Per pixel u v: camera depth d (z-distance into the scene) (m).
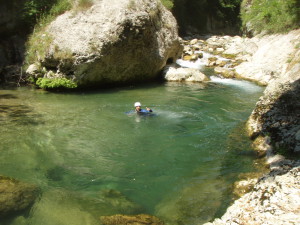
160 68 13.25
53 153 5.63
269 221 2.74
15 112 8.05
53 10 11.98
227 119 7.83
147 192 4.38
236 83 12.70
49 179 4.67
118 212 3.83
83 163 5.26
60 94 10.44
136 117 7.87
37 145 5.96
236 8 34.31
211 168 5.10
